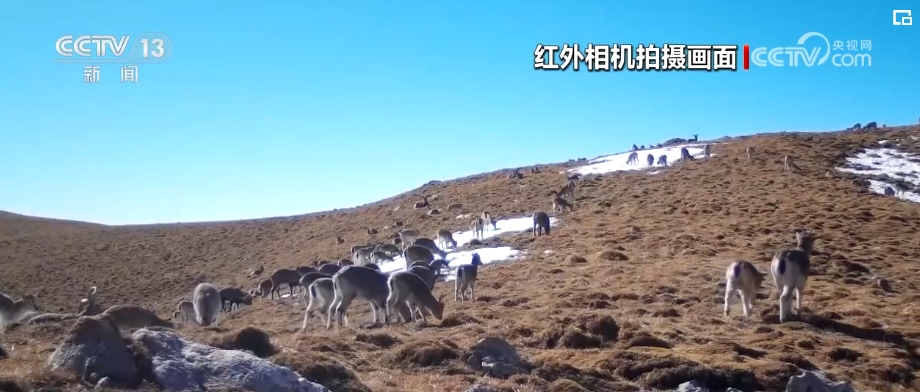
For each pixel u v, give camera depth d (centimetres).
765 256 3228
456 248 4344
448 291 2959
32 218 10169
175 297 5494
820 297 2500
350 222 7094
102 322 1061
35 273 7000
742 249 3453
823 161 6262
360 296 2170
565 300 2405
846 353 1756
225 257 6838
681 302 2425
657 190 5428
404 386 1284
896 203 4691
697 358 1585
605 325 1833
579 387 1327
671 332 1886
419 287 2078
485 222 4838
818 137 7412
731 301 2439
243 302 3747
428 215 6147
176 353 1092
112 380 1002
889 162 6366
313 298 2197
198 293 2466
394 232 5781
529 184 6562
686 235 3722
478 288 2933
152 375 1039
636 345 1720
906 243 3616
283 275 4081
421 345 1502
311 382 1138
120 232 8744
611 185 5909
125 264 7031
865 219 4188
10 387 912
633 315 2197
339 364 1264
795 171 5778
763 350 1742
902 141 7081
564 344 1734
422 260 3656
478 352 1474
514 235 4444
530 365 1463
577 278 2892
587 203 5328
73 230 9200
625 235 3922
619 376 1484
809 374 1473
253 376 1075
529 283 2952
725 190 5156
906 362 1778
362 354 1523
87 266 7094
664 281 2744
